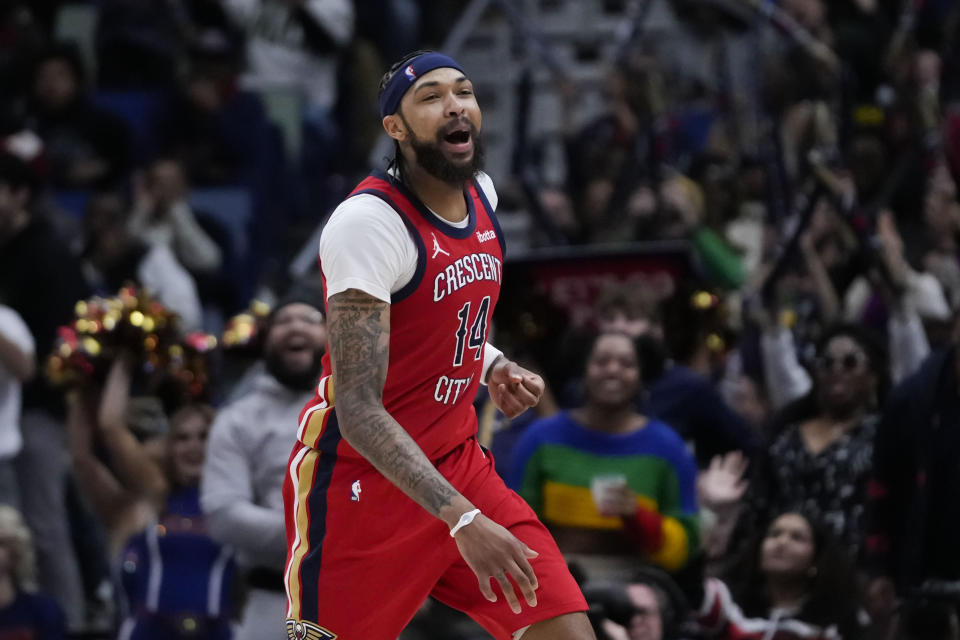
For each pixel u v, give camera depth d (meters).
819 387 17.09
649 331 18.61
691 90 32.78
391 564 10.69
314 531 10.81
